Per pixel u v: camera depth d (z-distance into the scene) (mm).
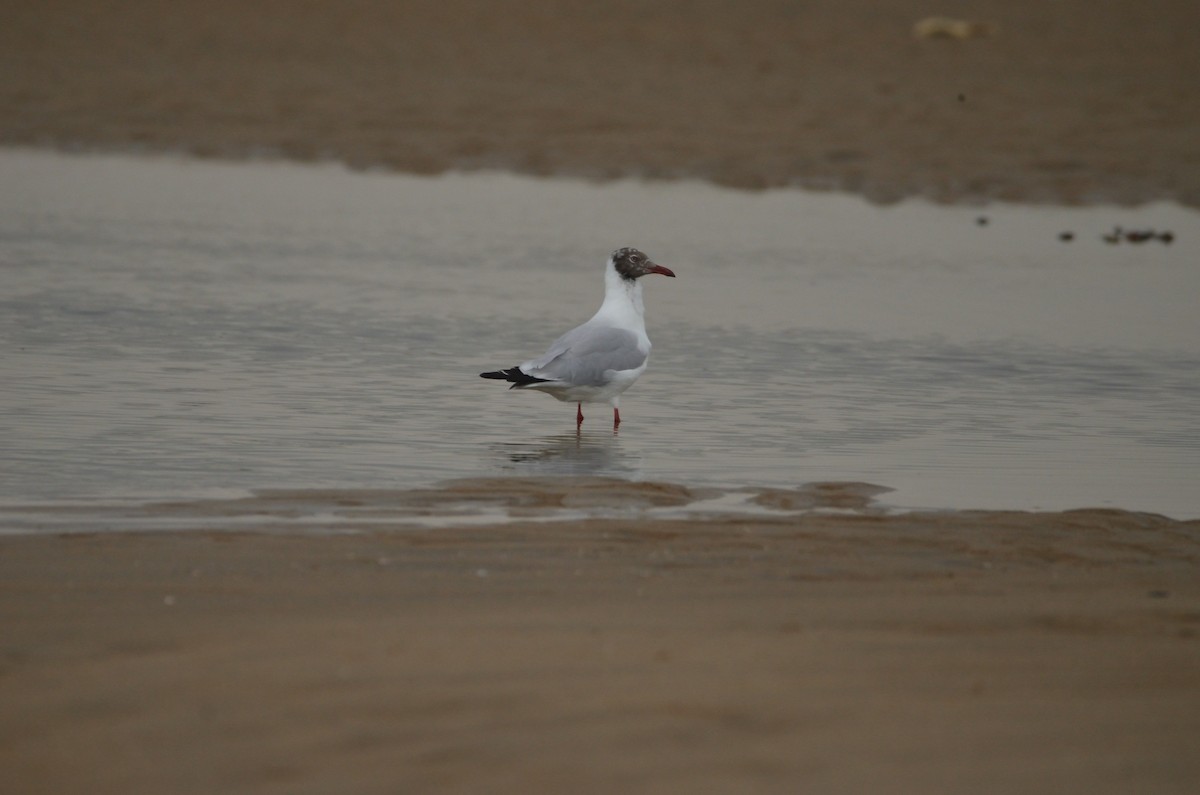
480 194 34188
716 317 22531
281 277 24672
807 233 30531
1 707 7293
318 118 42438
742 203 33688
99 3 59781
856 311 23266
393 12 60969
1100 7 68188
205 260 25984
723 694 7531
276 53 52000
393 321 21500
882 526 11812
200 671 7789
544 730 7043
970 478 14086
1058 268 27656
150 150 38562
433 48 53625
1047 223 32375
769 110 44094
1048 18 64938
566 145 39656
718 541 11148
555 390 16000
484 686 7586
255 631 8555
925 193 35094
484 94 45688
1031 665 8117
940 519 12117
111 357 18672
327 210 31812
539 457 14602
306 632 8531
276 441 14883
